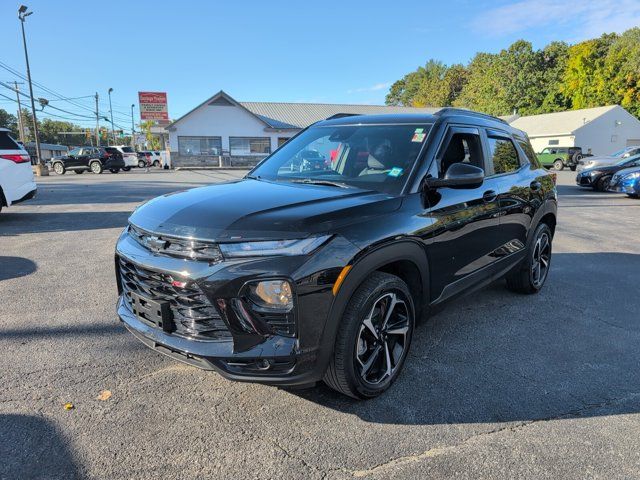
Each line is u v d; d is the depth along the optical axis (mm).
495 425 2680
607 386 3152
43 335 3750
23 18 25750
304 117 42750
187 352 2445
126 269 2832
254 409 2775
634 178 14047
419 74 101562
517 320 4316
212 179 23141
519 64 62906
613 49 55562
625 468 2344
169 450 2398
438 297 3324
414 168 3158
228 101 38188
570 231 9070
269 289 2338
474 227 3561
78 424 2594
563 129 48219
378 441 2508
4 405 2758
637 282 5609
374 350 2834
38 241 7328
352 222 2594
